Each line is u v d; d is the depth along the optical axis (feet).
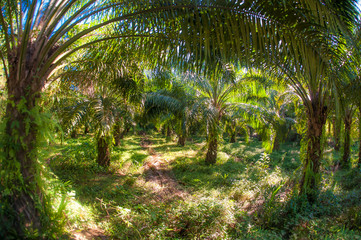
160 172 26.40
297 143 60.18
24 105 7.73
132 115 26.00
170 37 10.21
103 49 13.53
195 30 9.61
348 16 10.34
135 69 17.13
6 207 7.05
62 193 11.48
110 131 22.97
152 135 68.23
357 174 24.44
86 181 19.15
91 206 13.92
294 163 33.88
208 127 28.45
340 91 15.53
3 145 7.33
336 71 12.07
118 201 15.72
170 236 11.56
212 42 9.86
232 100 33.68
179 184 22.59
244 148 46.93
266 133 32.48
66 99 22.40
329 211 15.34
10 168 7.40
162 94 33.47
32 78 8.15
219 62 11.64
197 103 29.14
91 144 26.84
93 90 20.71
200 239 11.23
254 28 9.23
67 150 25.04
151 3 9.32
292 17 8.98
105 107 22.29
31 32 8.59
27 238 7.18
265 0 8.48
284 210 14.58
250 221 13.56
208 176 25.43
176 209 13.35
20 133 7.66
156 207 14.47
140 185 20.01
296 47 10.02
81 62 15.15
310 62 11.30
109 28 13.11
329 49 10.62
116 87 20.88
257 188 19.71
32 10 7.71
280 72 16.56
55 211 9.09
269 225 13.53
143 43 11.18
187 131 29.53
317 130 17.85
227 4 8.75
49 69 9.05
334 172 28.99
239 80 27.35
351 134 36.68
